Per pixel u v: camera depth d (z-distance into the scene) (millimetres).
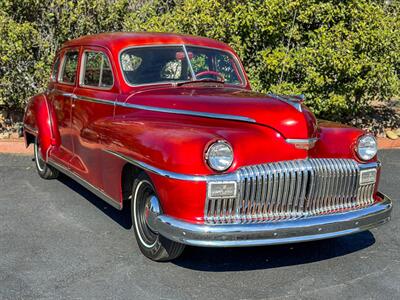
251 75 8445
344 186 4070
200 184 3551
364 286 3871
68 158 5723
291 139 3859
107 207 5594
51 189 6223
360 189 4184
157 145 3793
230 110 4043
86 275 3975
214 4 8195
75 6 8609
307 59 7934
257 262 4273
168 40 5297
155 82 4984
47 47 8484
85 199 5859
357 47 8109
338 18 8289
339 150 4121
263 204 3736
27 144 7004
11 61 8117
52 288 3754
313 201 3920
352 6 8102
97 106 5066
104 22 8727
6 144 7961
